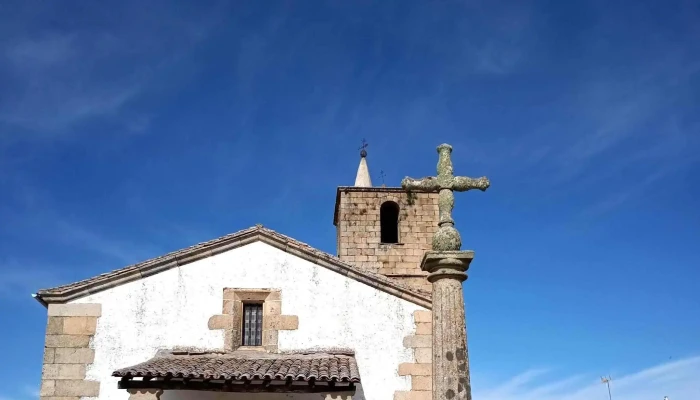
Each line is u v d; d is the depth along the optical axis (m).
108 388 15.50
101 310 16.06
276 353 16.06
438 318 11.56
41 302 16.11
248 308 16.77
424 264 12.02
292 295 16.58
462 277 11.84
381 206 27.42
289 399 15.62
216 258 16.77
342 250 26.66
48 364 15.58
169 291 16.38
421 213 27.19
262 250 16.92
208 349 16.02
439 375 11.24
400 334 16.34
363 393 15.84
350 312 16.48
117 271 16.25
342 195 27.33
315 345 16.20
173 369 13.88
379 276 16.66
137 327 16.03
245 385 13.93
